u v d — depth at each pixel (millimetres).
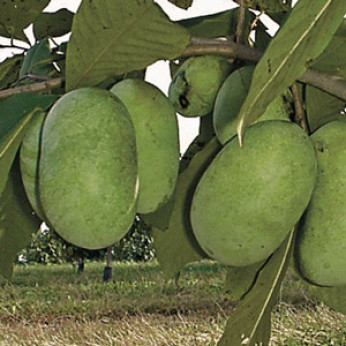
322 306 12609
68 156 1449
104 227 1465
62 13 2188
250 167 1527
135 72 1889
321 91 1768
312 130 1808
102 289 17625
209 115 2018
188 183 1894
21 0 2078
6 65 1997
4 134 1542
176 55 1594
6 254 1961
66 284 19328
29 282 19672
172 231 1957
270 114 1656
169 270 1996
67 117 1476
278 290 1760
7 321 13422
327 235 1591
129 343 11594
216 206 1541
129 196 1485
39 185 1492
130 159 1490
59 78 1643
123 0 1480
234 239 1538
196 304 14875
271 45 1014
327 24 1086
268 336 1881
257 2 2039
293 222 1551
